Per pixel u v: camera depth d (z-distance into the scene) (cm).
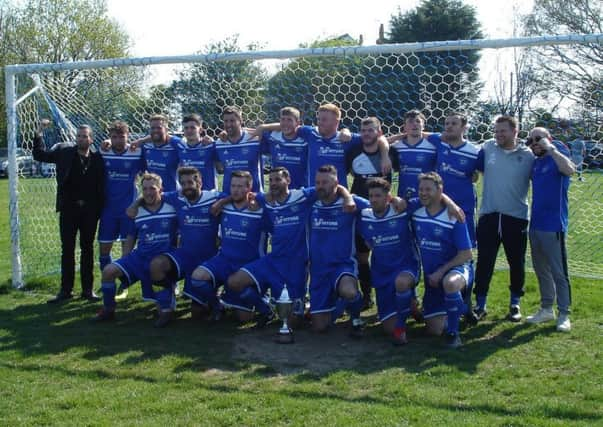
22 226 875
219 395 394
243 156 620
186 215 575
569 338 506
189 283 574
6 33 3219
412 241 530
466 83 748
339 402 382
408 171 584
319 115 581
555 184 523
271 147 619
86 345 506
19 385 415
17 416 362
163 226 576
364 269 602
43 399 390
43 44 3198
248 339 524
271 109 811
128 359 471
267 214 554
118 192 664
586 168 732
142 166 674
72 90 819
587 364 444
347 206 520
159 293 562
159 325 561
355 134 595
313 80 808
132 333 543
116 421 354
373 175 576
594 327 535
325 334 538
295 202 543
